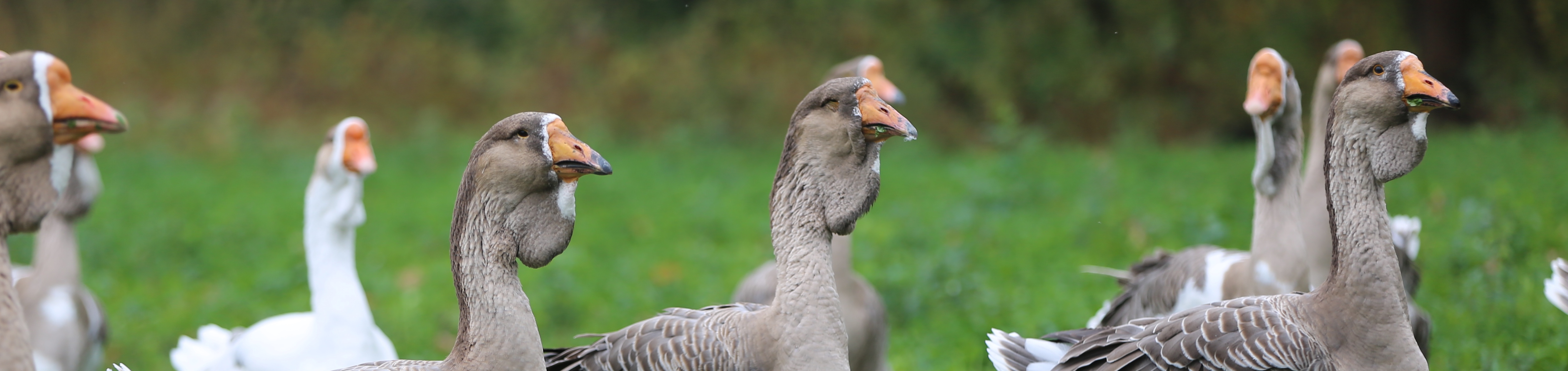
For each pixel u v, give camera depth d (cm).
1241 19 2495
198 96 2502
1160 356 572
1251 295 688
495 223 488
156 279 1317
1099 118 2580
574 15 2822
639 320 1095
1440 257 1098
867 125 544
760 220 1639
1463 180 1521
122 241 1456
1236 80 2512
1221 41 2520
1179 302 743
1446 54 2441
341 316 741
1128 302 812
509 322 490
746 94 2630
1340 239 562
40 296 759
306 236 758
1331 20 2444
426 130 2448
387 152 2342
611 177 2044
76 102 424
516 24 2833
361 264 1393
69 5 2516
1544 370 782
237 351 771
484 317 491
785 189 562
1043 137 2245
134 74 2480
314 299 753
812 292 548
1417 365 546
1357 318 551
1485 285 933
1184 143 2523
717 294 1192
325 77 2647
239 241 1495
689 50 2717
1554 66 2445
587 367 612
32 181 419
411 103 2661
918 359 929
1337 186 566
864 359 781
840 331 553
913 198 1767
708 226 1596
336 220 748
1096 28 2564
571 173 484
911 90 2539
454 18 2817
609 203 1811
